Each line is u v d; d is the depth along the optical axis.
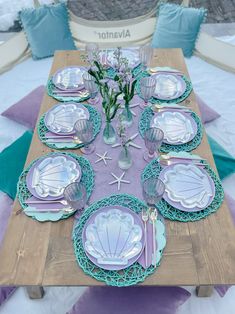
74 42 2.97
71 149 1.62
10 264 1.20
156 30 2.86
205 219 1.32
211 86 2.65
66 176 1.48
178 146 1.61
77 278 1.17
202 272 1.17
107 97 1.52
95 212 1.33
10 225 1.32
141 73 2.03
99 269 1.19
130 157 1.52
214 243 1.25
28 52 2.95
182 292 1.45
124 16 3.96
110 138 1.62
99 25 2.89
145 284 1.16
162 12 2.80
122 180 1.46
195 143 1.62
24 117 2.28
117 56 1.78
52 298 1.53
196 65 2.84
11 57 2.84
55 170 1.51
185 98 1.87
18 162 1.90
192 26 2.72
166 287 1.45
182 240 1.26
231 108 2.46
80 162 1.54
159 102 1.85
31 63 2.92
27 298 1.53
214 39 2.70
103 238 1.26
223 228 1.29
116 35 2.96
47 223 1.32
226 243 1.25
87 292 1.44
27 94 2.57
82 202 1.30
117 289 1.43
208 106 2.38
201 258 1.21
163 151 1.59
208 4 4.00
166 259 1.21
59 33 2.82
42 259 1.22
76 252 1.23
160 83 1.96
